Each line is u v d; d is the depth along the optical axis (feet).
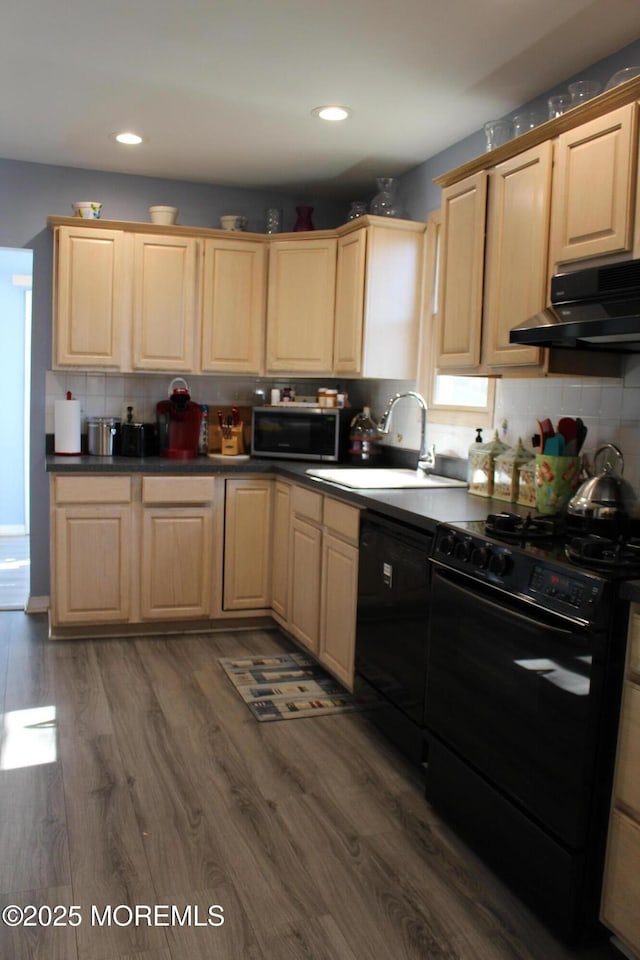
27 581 15.94
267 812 7.41
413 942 5.73
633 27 7.63
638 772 5.21
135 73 9.10
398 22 7.65
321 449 13.32
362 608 9.29
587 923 5.69
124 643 12.22
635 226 6.46
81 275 12.50
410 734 8.07
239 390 14.61
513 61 8.47
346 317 12.48
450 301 9.37
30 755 8.33
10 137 11.58
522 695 6.12
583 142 7.04
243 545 12.84
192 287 13.05
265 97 9.70
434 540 7.55
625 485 7.09
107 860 6.54
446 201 9.47
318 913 6.00
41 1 7.41
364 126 10.61
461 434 11.13
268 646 12.30
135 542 12.28
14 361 20.76
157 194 13.65
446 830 7.25
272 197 14.34
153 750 8.57
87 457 12.80
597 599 5.36
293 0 7.27
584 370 7.80
